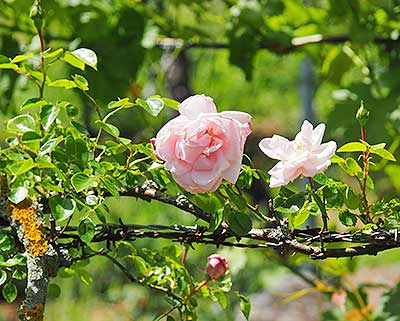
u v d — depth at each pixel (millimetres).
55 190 1634
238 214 1639
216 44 2588
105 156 1690
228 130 1567
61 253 1649
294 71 5773
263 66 5473
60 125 1690
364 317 2172
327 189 1639
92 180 1600
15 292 1675
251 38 2484
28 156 1656
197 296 1787
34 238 1621
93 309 4125
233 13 2516
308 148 1590
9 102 2414
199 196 1642
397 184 2330
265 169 5930
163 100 1653
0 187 1646
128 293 4215
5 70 2410
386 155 1622
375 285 2209
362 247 1631
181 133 1571
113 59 2461
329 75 2623
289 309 3467
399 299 2160
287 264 2195
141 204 3965
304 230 1655
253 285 3658
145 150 1652
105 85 2449
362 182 1730
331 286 2334
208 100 1590
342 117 2354
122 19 2486
